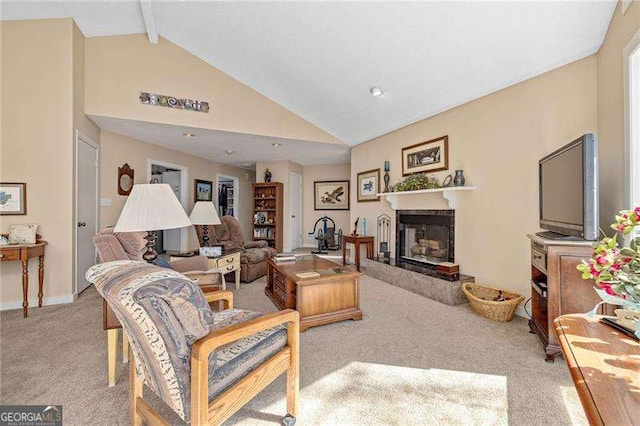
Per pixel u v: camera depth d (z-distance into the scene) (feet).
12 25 9.75
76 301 10.28
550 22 7.20
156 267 3.59
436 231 12.57
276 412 4.74
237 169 24.54
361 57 10.37
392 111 13.01
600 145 7.22
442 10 7.79
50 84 10.09
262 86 14.11
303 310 8.05
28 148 9.80
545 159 7.68
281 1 9.13
